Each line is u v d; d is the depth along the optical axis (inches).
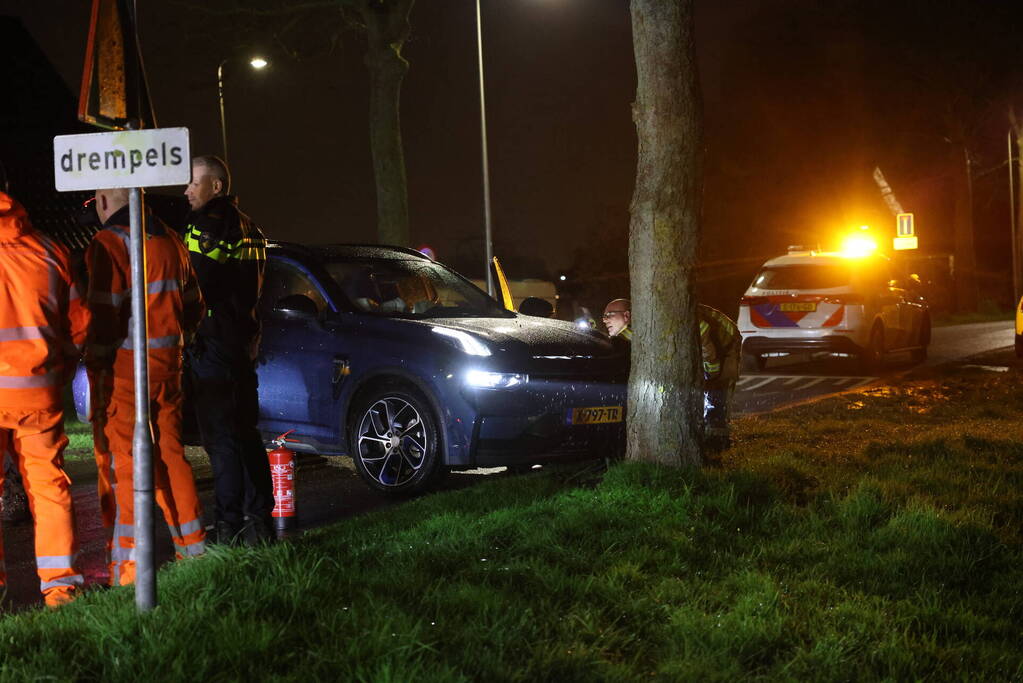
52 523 194.5
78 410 327.0
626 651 163.0
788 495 269.0
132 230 168.4
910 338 758.5
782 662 161.0
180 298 210.8
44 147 802.8
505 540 214.8
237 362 235.1
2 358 188.2
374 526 232.4
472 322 326.6
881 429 405.4
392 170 786.8
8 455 273.9
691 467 263.9
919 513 237.3
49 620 163.9
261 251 242.4
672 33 270.8
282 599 168.6
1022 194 1727.4
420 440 305.6
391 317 322.3
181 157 163.0
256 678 143.7
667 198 273.1
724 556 211.5
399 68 785.6
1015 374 617.9
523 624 164.9
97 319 201.0
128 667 143.6
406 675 143.1
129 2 168.7
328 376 321.4
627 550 210.5
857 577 204.8
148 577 165.3
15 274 188.1
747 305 712.4
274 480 265.9
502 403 298.4
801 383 647.8
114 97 167.3
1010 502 266.1
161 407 208.2
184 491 211.0
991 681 159.5
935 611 184.4
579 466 293.1
